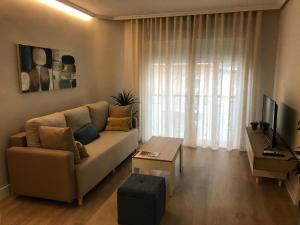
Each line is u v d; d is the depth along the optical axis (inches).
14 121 118.4
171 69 188.9
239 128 179.6
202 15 175.0
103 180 132.7
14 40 116.6
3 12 110.0
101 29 190.2
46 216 98.7
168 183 124.9
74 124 139.3
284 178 122.5
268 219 97.3
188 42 180.4
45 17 136.2
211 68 180.5
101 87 196.2
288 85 134.1
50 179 103.7
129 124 171.8
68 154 100.9
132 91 200.7
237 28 171.3
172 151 124.2
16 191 110.3
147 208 88.3
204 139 187.9
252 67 171.6
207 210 103.5
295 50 122.7
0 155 111.0
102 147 131.5
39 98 134.7
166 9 170.4
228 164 154.2
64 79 153.6
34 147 109.7
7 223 94.0
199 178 134.2
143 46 190.9
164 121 196.4
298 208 99.3
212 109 181.8
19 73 119.4
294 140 117.5
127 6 162.6
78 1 150.7
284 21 151.3
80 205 106.6
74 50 163.6
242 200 111.6
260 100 177.2
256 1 151.8
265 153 116.3
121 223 93.0
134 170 119.0
